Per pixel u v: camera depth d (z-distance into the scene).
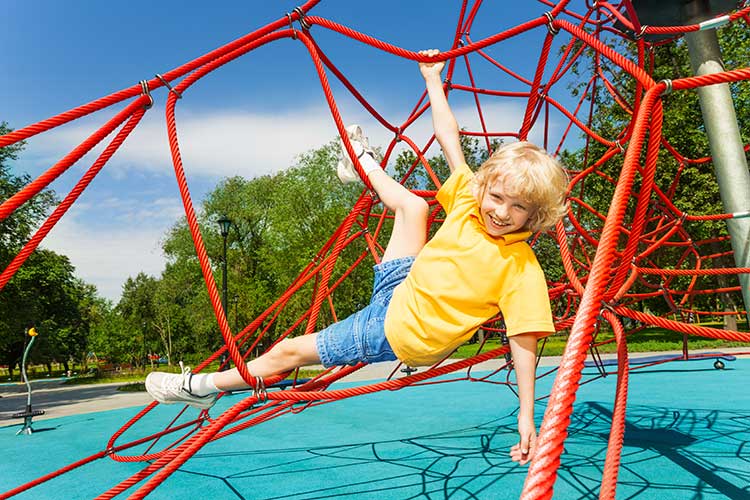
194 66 2.72
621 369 2.25
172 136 2.54
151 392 2.68
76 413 12.25
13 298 22.06
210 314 40.12
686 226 20.52
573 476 4.27
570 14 5.54
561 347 21.30
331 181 32.09
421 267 2.19
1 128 20.73
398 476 4.73
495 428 6.95
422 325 2.11
